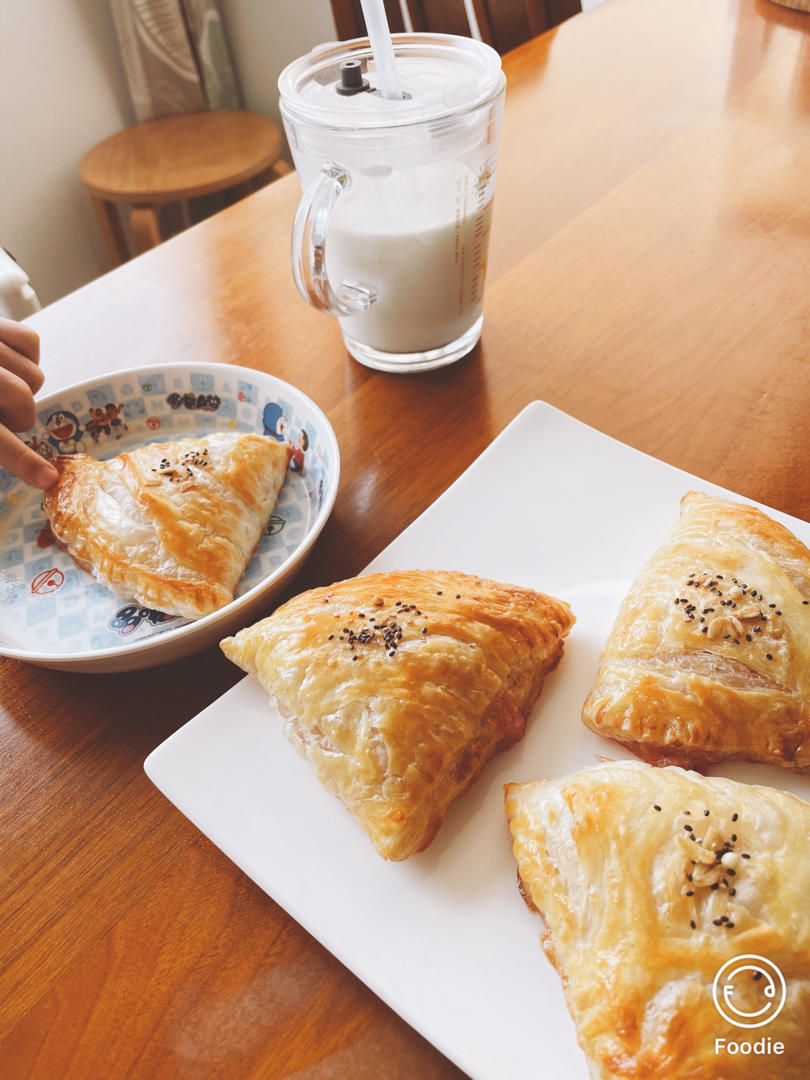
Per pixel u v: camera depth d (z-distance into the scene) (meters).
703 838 0.22
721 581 0.27
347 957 0.22
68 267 0.96
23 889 0.25
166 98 0.92
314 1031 0.22
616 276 0.44
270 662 0.27
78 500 0.34
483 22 0.68
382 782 0.24
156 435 0.39
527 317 0.42
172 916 0.24
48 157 0.90
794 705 0.25
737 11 0.64
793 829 0.22
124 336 0.44
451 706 0.25
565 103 0.57
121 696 0.29
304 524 0.35
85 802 0.27
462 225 0.35
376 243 0.34
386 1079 0.21
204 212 0.98
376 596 0.28
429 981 0.22
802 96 0.54
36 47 0.85
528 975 0.22
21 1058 0.22
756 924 0.20
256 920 0.24
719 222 0.46
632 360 0.39
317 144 0.33
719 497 0.32
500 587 0.29
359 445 0.37
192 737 0.27
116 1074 0.21
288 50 0.90
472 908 0.23
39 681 0.30
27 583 0.33
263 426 0.38
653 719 0.25
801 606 0.26
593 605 0.30
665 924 0.21
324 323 0.43
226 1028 0.22
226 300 0.45
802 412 0.36
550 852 0.23
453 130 0.32
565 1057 0.20
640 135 0.53
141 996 0.22
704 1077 0.19
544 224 0.48
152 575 0.31
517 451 0.34
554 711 0.27
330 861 0.24
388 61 0.32
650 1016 0.20
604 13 0.66
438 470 0.36
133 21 0.85
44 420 0.37
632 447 0.35
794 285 0.42
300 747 0.26
